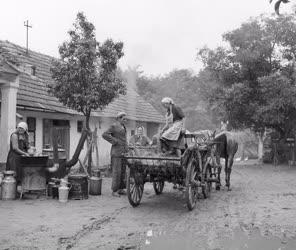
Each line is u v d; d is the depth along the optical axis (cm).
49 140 1728
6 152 1300
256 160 3178
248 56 2283
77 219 827
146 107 3084
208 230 757
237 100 2283
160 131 990
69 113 1789
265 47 2294
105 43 1485
